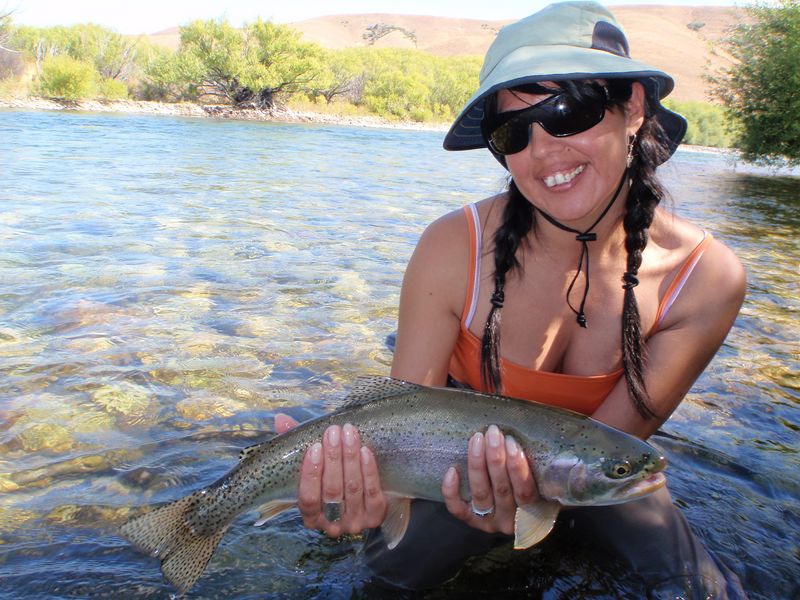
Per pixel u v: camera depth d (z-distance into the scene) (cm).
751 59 816
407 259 241
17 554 85
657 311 86
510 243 84
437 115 2178
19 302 174
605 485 76
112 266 211
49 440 111
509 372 90
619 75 71
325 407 127
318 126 1409
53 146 579
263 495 82
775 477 110
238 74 1606
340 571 87
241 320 170
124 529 78
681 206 443
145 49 1797
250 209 329
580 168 75
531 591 85
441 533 84
